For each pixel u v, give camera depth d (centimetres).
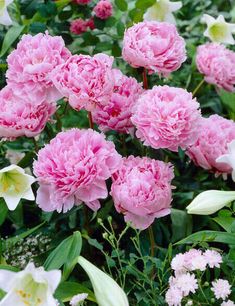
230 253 107
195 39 186
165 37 124
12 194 107
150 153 129
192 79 167
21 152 140
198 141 126
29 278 91
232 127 130
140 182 109
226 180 138
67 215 120
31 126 116
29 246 132
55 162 106
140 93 126
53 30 156
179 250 120
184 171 141
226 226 115
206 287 109
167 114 111
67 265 101
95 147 109
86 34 154
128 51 121
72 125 155
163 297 107
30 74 112
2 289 93
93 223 125
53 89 114
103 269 111
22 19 162
